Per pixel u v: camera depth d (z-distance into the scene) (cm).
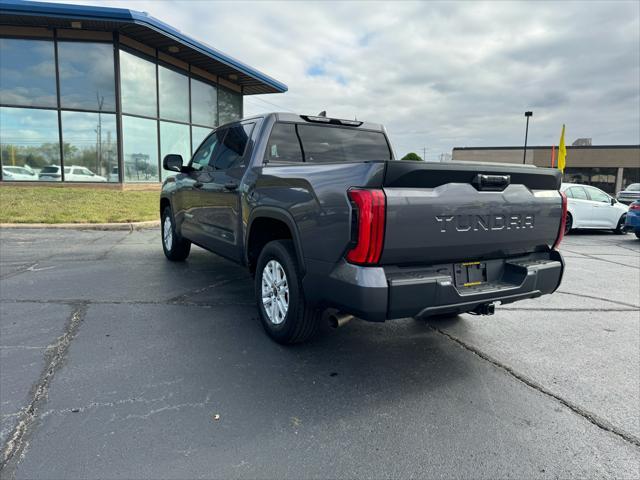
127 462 219
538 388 309
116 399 276
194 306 465
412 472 219
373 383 310
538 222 342
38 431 241
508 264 340
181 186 608
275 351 358
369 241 263
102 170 1498
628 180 3709
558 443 246
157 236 944
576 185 1404
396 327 426
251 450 232
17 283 543
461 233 295
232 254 460
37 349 346
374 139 512
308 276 316
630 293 593
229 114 2031
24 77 1420
